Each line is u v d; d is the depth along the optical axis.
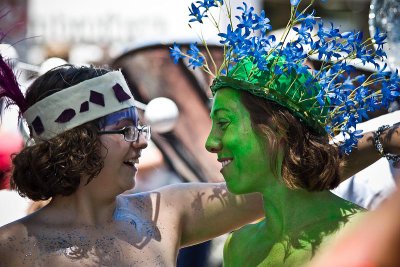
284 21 9.53
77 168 3.52
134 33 7.64
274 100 3.23
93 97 3.61
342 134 3.48
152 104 6.21
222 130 3.36
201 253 6.00
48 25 7.66
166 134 6.29
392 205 1.25
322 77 3.35
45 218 3.59
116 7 7.68
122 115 3.67
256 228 3.55
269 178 3.32
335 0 10.05
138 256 3.64
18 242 3.45
